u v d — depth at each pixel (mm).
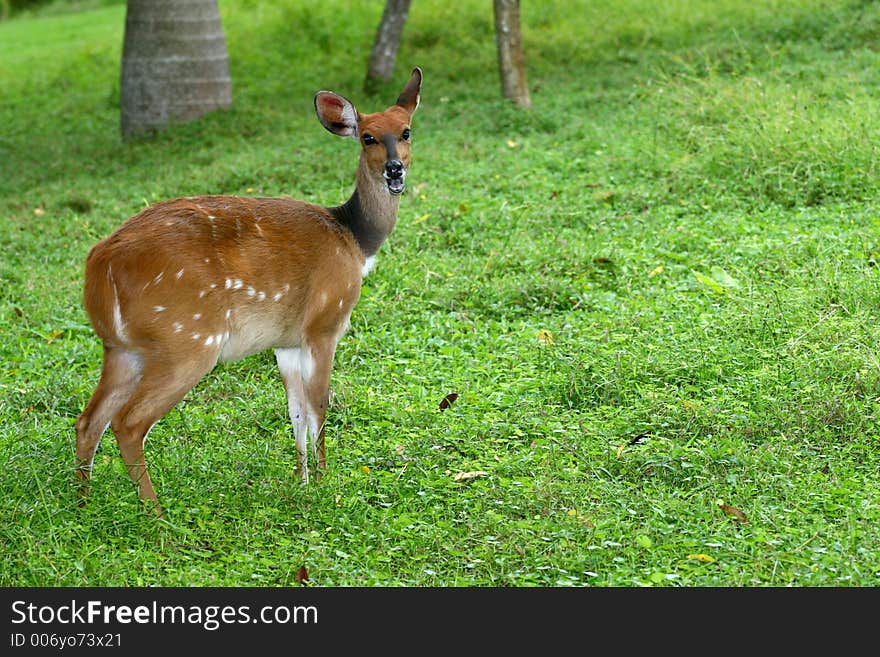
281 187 15570
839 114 15305
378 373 9773
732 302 10500
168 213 7371
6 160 20203
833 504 7191
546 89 20594
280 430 8828
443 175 15383
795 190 13531
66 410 9250
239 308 7508
